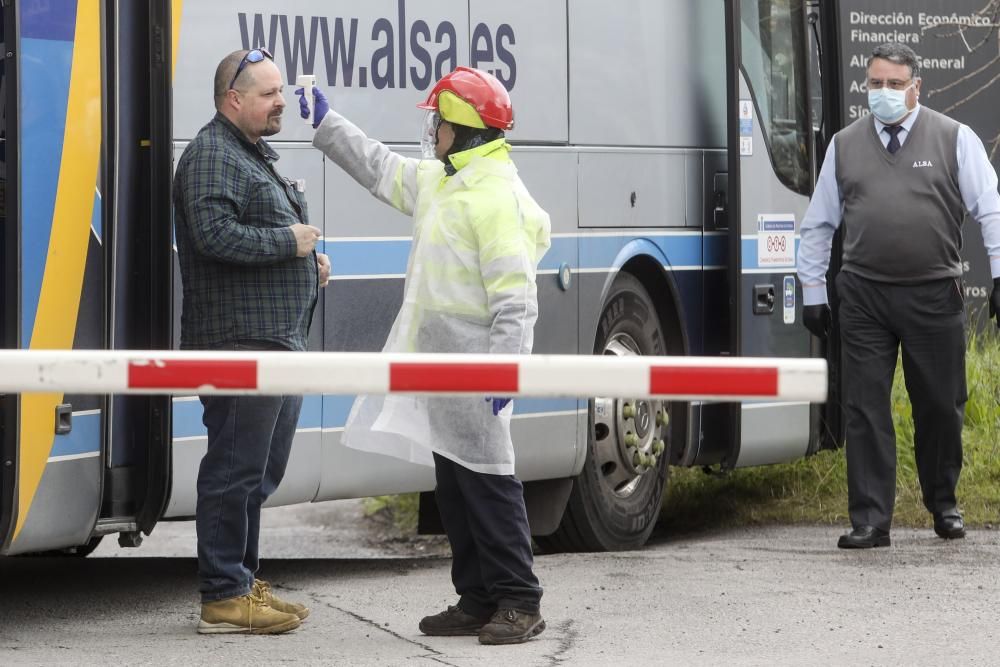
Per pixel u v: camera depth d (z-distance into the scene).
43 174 16.75
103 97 17.30
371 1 20.20
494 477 16.08
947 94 33.34
